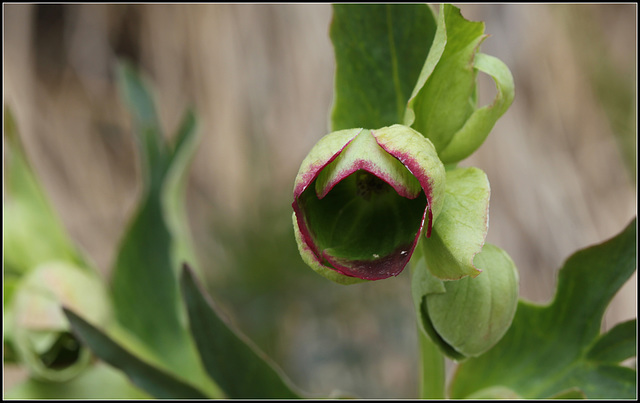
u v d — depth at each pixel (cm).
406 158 24
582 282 29
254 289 57
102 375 32
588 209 67
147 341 32
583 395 28
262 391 29
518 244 66
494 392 29
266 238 59
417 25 28
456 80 26
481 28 26
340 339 61
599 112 70
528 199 66
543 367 29
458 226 25
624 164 68
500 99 26
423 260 26
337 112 29
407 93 29
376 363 62
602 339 29
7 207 33
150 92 33
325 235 25
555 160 68
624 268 28
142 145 32
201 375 32
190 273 28
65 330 31
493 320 26
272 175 71
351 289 61
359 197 26
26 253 33
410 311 63
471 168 25
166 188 32
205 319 28
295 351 60
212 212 70
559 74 70
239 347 29
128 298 32
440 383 28
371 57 29
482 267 26
